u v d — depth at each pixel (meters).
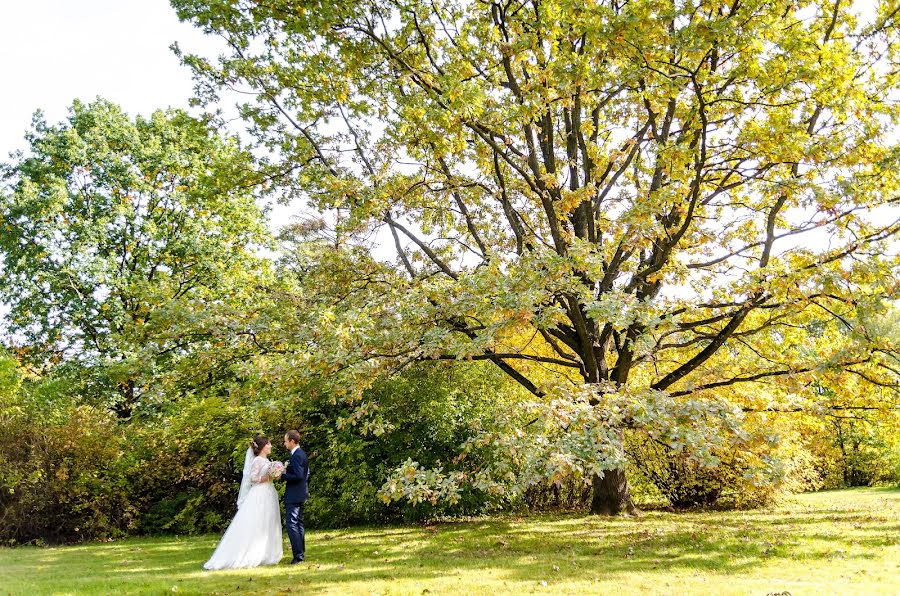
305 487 8.42
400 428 13.70
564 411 7.75
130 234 21.98
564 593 5.98
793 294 9.67
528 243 12.78
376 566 7.85
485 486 7.88
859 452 24.89
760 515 13.16
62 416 13.34
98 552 10.33
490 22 11.70
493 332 8.66
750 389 11.85
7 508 12.08
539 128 12.77
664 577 6.78
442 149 10.12
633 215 9.24
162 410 15.09
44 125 21.62
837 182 9.02
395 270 13.08
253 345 11.55
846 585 6.12
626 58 9.20
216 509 14.12
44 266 19.97
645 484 16.97
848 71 9.32
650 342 9.84
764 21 8.85
